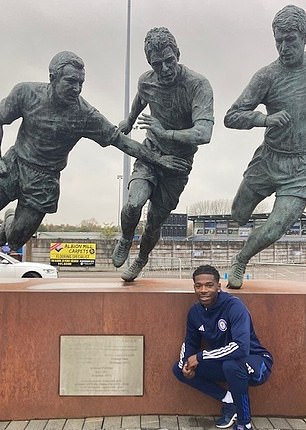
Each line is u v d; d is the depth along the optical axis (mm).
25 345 3418
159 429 3221
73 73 3643
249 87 3781
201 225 30875
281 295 3523
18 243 4355
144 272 15625
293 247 19156
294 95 3699
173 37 3768
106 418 3412
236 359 3041
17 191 4113
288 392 3500
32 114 3865
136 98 4375
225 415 3277
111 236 30109
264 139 3912
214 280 3137
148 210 4379
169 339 3473
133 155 4012
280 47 3637
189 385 3357
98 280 4547
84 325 3443
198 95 3838
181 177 4207
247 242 3854
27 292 3432
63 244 19016
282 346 3510
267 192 4004
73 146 4070
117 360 3457
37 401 3410
